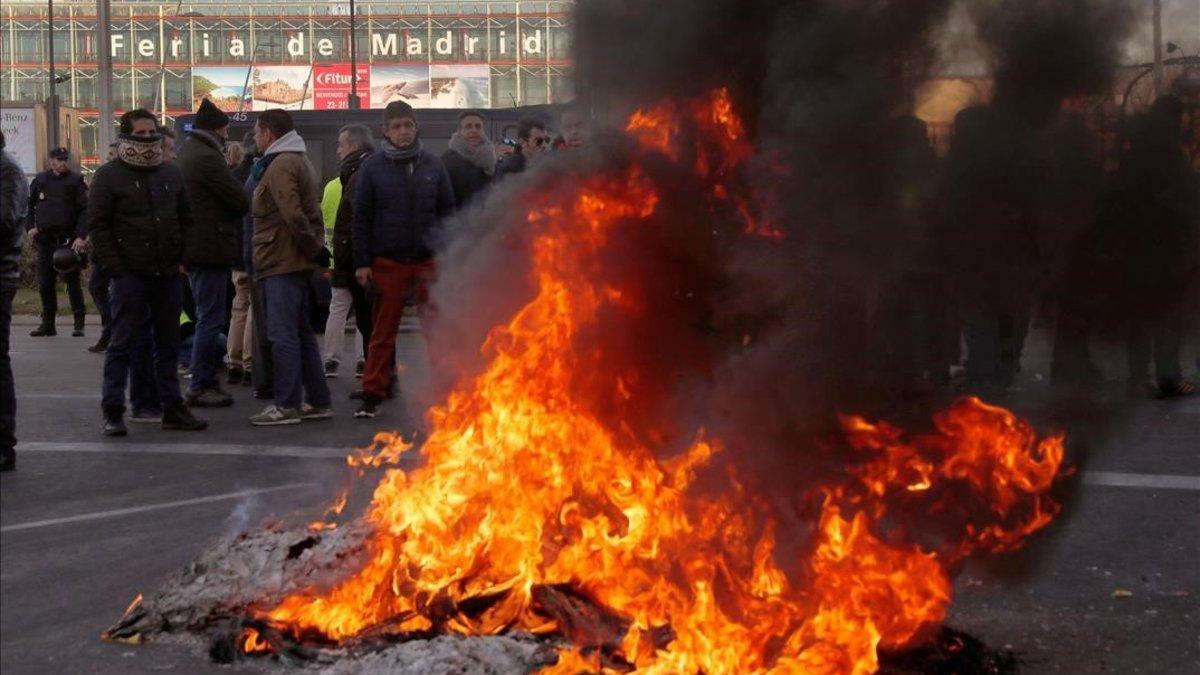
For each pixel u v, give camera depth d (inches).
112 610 193.5
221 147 385.4
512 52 2603.3
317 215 364.8
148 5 2610.7
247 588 184.2
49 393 429.1
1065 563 216.1
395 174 362.6
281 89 2672.2
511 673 152.7
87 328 692.7
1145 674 166.1
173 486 281.6
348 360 518.3
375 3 2659.9
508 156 410.3
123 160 339.6
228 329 497.7
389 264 365.4
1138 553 224.2
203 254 385.7
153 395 369.7
